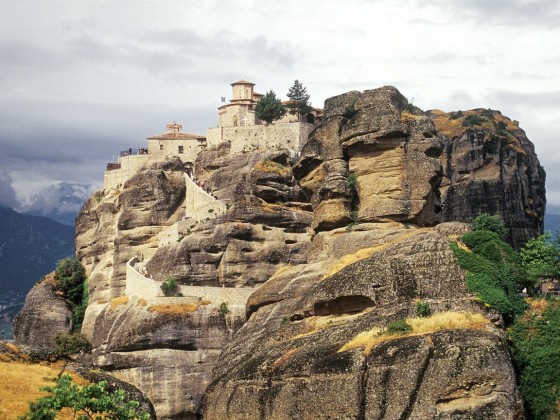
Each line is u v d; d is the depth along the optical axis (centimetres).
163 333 12194
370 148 10975
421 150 10862
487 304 8769
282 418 8769
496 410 7750
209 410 9788
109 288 14588
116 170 15738
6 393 9662
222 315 12338
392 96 11162
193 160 15288
